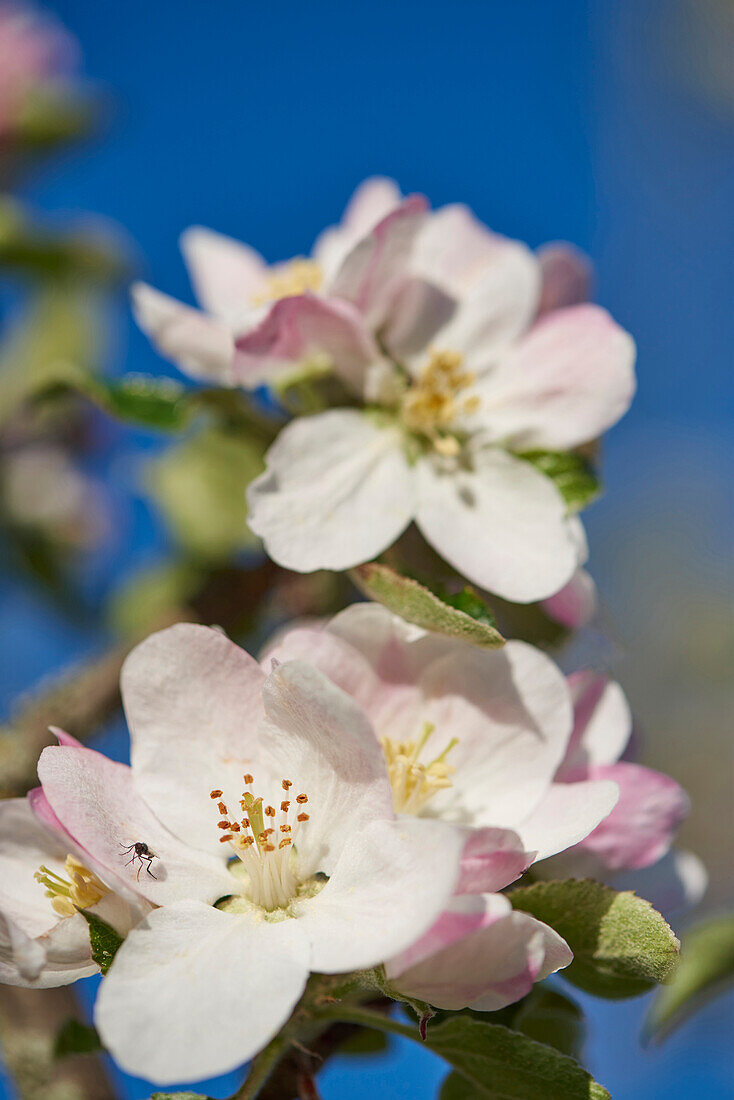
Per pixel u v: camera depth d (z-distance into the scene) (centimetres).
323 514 29
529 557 29
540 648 31
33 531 44
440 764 28
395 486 30
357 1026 28
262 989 26
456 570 31
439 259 31
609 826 29
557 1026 29
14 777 32
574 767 29
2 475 44
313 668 26
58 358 45
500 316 31
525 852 26
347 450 30
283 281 33
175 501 38
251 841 27
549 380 31
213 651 27
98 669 33
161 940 26
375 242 29
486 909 25
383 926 26
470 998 26
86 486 45
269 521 29
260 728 27
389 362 31
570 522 30
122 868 26
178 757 27
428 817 28
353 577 29
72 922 27
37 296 45
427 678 28
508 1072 27
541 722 28
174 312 31
